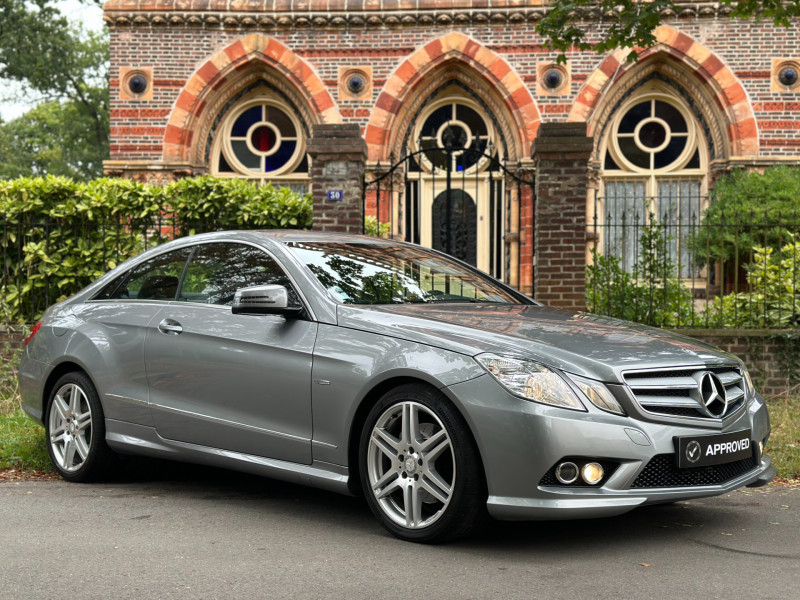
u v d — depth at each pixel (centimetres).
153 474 567
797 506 489
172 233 972
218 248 519
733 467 421
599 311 927
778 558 384
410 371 400
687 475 397
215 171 1716
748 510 479
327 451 430
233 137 1723
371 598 327
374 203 1652
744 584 345
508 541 408
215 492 516
